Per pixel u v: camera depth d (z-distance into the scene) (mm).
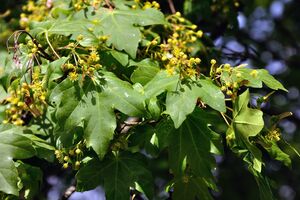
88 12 1131
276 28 2525
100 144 980
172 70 1010
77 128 1003
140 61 1074
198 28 1403
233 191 2234
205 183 1045
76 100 996
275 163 1943
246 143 983
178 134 1013
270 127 1020
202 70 1228
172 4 1342
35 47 1049
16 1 1464
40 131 1079
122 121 1036
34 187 1048
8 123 1069
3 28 1353
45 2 1211
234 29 1408
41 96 1012
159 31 1197
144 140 1051
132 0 1202
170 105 976
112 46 1082
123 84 1007
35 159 1192
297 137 2299
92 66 1012
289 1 2566
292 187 2490
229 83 996
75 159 1034
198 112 1018
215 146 1008
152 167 1896
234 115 988
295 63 2201
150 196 1029
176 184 1047
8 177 993
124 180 1030
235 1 1385
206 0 1348
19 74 1041
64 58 1013
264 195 1016
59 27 1070
